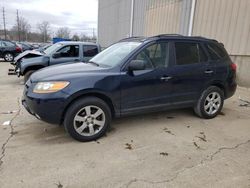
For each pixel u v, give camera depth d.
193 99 4.79
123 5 19.88
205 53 4.86
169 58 4.39
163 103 4.41
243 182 2.88
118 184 2.78
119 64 3.99
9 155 3.32
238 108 5.99
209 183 2.84
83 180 2.83
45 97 3.49
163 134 4.20
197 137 4.12
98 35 28.19
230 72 5.18
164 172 3.04
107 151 3.53
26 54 8.61
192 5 11.12
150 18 15.35
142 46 4.18
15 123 4.50
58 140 3.82
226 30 9.55
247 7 8.66
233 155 3.52
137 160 3.30
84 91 3.65
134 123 4.68
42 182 2.77
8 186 2.68
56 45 8.73
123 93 3.97
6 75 10.88
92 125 3.82
